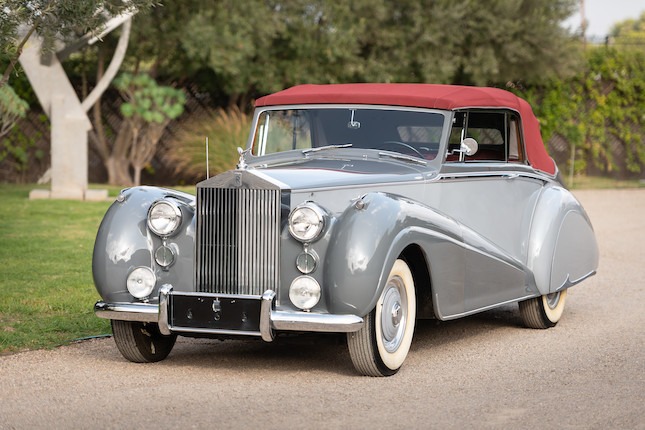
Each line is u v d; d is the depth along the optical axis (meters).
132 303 7.01
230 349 8.11
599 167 28.72
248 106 26.70
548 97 27.19
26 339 8.00
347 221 6.69
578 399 6.31
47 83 19.78
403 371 7.21
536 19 25.12
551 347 8.20
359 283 6.55
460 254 7.60
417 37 25.44
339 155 8.17
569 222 9.21
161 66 25.44
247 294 6.83
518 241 8.78
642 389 6.60
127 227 7.13
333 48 24.31
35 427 5.55
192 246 7.02
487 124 8.58
